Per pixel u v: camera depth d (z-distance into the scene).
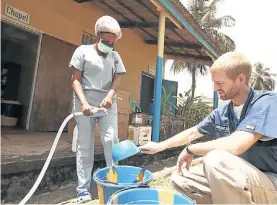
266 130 1.68
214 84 1.94
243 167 1.69
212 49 8.48
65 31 6.33
